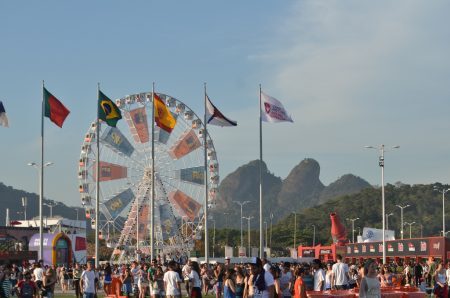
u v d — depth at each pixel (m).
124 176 89.94
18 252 94.12
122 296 50.44
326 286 38.81
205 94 68.31
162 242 90.06
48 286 42.12
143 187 89.56
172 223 89.94
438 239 109.56
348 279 39.56
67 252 95.69
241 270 33.81
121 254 90.94
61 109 62.88
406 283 57.91
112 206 89.31
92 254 173.12
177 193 90.88
